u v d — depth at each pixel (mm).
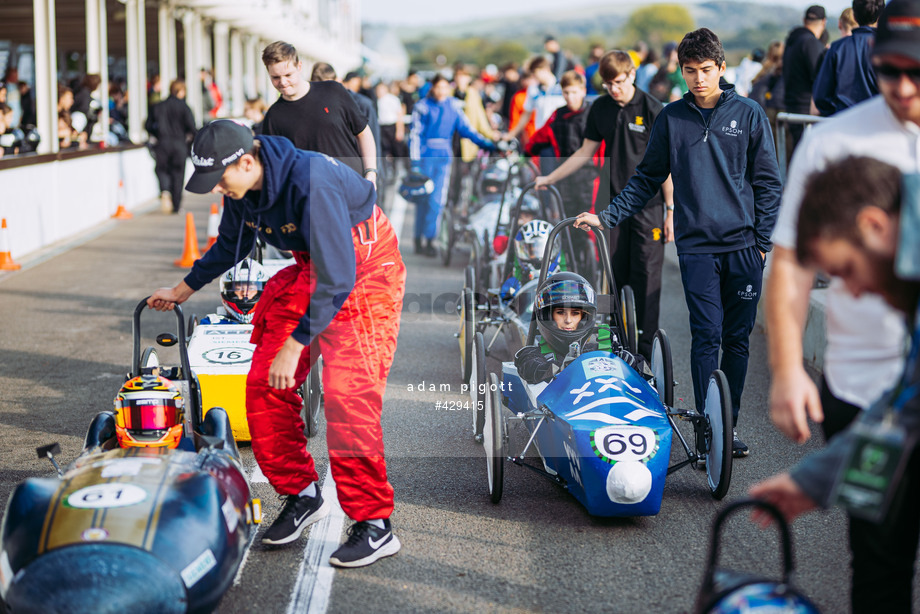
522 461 4812
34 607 2885
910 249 2252
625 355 5301
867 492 2299
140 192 18562
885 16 2742
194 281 4262
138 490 3268
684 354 7828
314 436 5766
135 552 3000
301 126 6512
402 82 25062
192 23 23391
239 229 4148
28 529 3080
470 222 8992
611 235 6613
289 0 30094
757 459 5426
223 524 3318
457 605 3723
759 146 5301
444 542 4309
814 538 4340
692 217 5336
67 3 19750
